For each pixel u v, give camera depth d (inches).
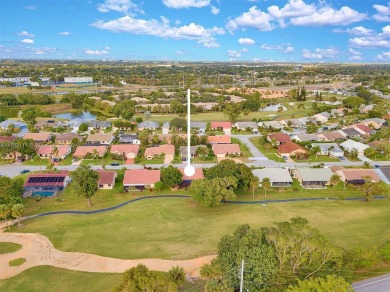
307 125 6461.6
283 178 3725.4
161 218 2896.2
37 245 2463.1
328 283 1480.1
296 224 1904.5
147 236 2566.4
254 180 3435.0
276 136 5369.1
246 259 1684.3
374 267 2046.0
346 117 7126.0
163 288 1596.9
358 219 2797.7
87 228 2726.4
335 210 3004.4
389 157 4702.3
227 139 5275.6
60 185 3592.5
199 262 2178.9
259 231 1863.9
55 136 5516.7
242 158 4665.4
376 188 3208.7
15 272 2127.2
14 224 2839.6
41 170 4200.3
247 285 1657.2
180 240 2482.8
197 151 4697.3
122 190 3614.7
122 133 5866.1
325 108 7642.7
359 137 5610.2
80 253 2336.4
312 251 1755.7
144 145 5206.7
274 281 1662.2
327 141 5369.1
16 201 2974.9
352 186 3631.9
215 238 2498.8
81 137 5516.7
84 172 3206.2
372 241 2384.4
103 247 2410.2
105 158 4690.0
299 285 1514.5
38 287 1956.2
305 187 3698.3
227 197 3056.1
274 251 1763.0
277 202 3243.1
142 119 7066.9
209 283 1685.5
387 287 1843.0
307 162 4530.0
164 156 4687.5
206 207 3137.3
